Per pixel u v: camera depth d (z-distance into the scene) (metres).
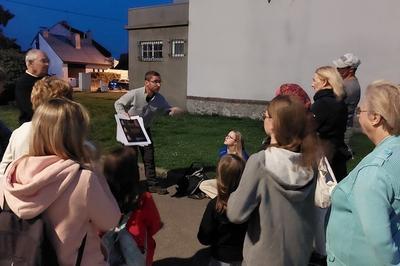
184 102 17.17
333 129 3.86
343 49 12.48
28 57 4.29
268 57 14.35
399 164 1.89
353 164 7.43
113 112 16.64
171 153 8.44
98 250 2.14
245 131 11.62
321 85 4.02
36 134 2.01
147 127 6.07
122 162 2.94
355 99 5.55
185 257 4.21
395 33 11.38
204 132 11.43
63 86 3.00
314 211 2.54
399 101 1.97
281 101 2.40
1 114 14.62
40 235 1.88
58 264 1.96
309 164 2.37
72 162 1.99
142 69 18.55
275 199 2.36
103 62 58.38
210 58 15.98
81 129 2.06
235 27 15.09
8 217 1.90
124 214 3.00
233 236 3.11
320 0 12.83
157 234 4.71
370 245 1.88
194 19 16.27
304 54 13.44
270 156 2.35
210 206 3.16
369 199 1.85
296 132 2.37
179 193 6.00
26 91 4.25
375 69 11.84
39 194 1.90
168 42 17.38
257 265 2.40
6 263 1.85
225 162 3.06
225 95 15.71
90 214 2.01
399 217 1.89
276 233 2.37
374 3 11.68
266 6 14.15
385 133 2.02
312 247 2.67
